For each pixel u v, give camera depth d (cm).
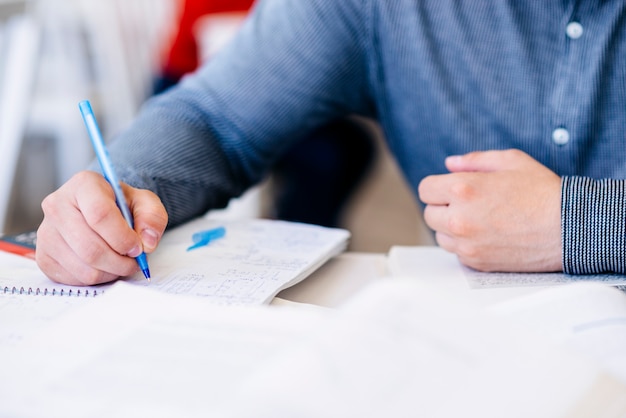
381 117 95
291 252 63
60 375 35
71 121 187
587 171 80
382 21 87
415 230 218
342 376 31
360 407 30
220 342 37
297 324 38
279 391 30
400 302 35
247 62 86
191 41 162
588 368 33
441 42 85
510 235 61
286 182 144
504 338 34
